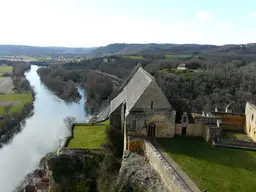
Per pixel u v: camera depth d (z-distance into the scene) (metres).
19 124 78.56
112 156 37.75
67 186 37.66
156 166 30.80
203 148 34.75
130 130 37.97
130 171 31.91
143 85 39.84
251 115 39.34
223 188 24.72
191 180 26.00
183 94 89.56
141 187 29.09
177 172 27.59
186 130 39.50
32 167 54.72
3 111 80.88
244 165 29.86
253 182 25.98
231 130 43.47
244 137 39.75
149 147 33.59
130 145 37.12
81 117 85.00
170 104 37.94
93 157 39.06
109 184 34.09
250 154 33.19
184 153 32.84
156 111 37.69
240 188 24.80
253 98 78.81
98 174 37.78
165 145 35.50
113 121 46.28
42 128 76.62
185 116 39.09
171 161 30.33
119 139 43.62
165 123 38.22
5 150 62.81
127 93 46.59
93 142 42.25
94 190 37.12
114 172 36.06
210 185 25.16
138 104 37.44
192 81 95.25
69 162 38.69
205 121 39.62
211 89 92.25
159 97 37.44
